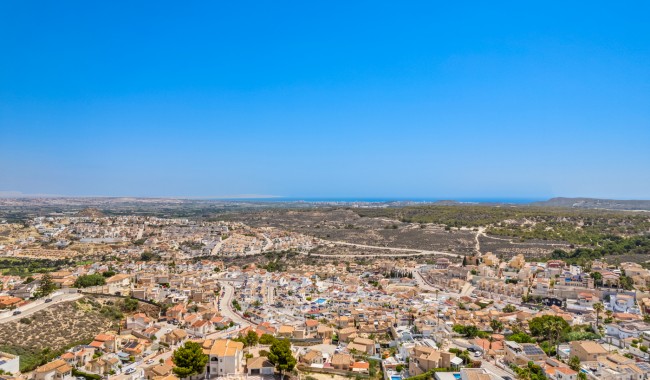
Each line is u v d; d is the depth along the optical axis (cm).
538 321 17975
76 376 14975
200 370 13362
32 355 16375
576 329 18062
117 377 14762
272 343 14938
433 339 17238
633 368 12875
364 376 14225
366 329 19462
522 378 13050
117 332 19688
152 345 17838
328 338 18562
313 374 14375
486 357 15175
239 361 14200
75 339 18300
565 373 12731
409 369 14112
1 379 13425
